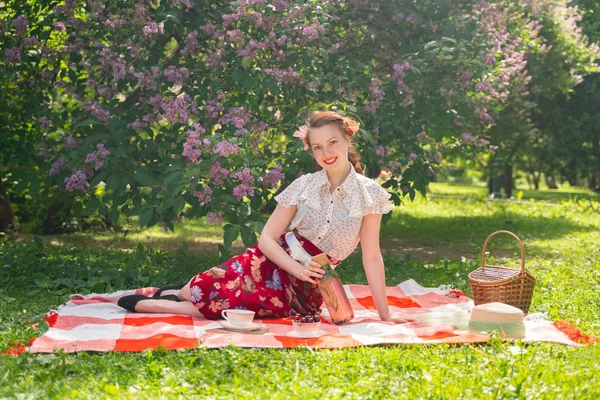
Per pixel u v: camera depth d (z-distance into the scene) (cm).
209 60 725
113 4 755
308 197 464
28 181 761
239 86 725
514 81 1261
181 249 834
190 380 336
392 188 802
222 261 755
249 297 464
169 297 491
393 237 1174
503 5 1079
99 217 1139
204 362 360
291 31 707
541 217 1512
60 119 784
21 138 799
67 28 757
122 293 555
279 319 465
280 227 471
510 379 335
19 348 378
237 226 660
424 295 580
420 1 841
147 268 710
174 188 671
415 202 2014
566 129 1917
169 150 711
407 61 778
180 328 423
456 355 381
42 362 359
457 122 821
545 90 1518
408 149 784
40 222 1108
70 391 318
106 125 723
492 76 900
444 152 1116
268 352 387
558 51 1457
